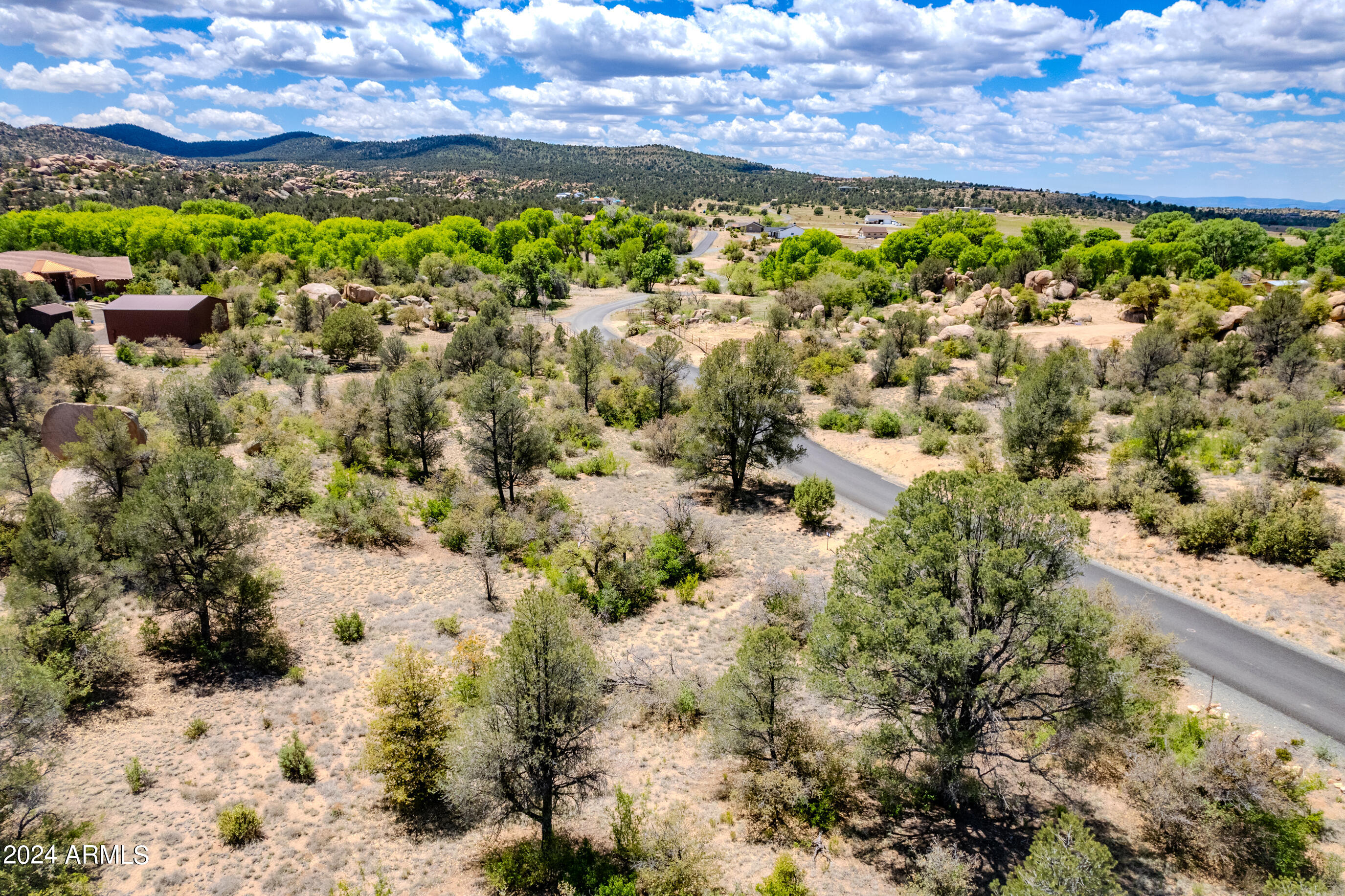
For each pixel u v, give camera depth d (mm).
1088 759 18688
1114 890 12758
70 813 16375
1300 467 34812
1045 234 124062
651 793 19453
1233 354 48844
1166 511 31750
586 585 30406
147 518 22453
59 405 37469
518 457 38000
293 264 109188
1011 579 16000
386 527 34094
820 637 18359
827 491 37656
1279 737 20250
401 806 18078
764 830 18203
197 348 67625
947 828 18109
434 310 84250
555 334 85000
